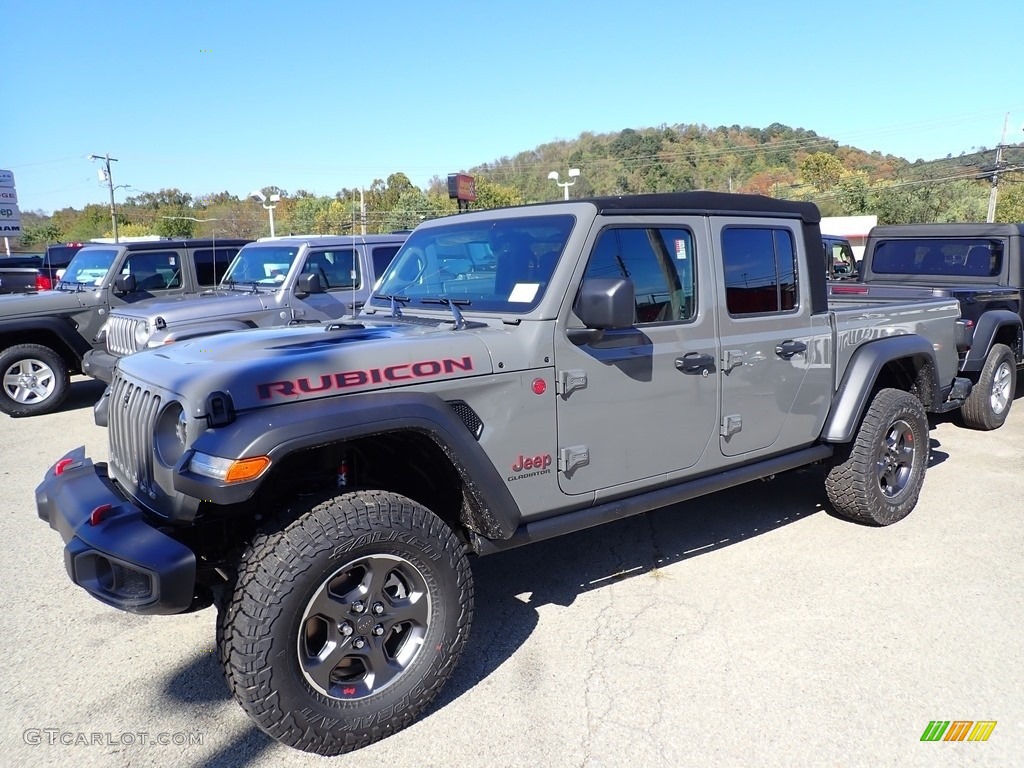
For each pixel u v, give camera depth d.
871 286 7.06
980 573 4.16
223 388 2.55
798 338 4.23
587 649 3.43
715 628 3.60
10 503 5.54
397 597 2.86
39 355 8.66
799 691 3.07
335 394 2.69
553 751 2.73
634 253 3.51
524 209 3.64
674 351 3.62
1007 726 2.84
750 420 4.05
